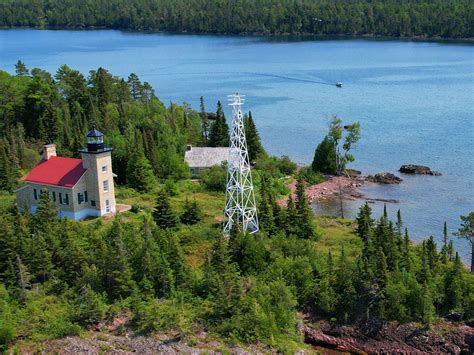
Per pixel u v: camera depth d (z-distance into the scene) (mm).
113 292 73375
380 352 68562
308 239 92062
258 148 147500
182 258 78688
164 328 67500
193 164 136000
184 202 112375
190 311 70688
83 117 153000
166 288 73750
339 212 116875
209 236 91000
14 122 148125
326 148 144125
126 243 80125
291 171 142375
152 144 131750
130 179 120188
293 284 75875
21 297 70812
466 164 147250
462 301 71625
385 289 71750
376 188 132625
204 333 67375
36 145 141000
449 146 163375
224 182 124125
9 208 93438
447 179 136625
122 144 124500
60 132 145250
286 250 83562
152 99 175125
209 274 74812
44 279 75688
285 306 71938
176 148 141125
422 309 70375
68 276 76125
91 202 99000
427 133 178250
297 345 67812
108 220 96875
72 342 65000
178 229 94688
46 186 98500
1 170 116125
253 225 93375
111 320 68812
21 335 65500
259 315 68312
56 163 101562
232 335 66688
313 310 74438
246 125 146375
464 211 115562
